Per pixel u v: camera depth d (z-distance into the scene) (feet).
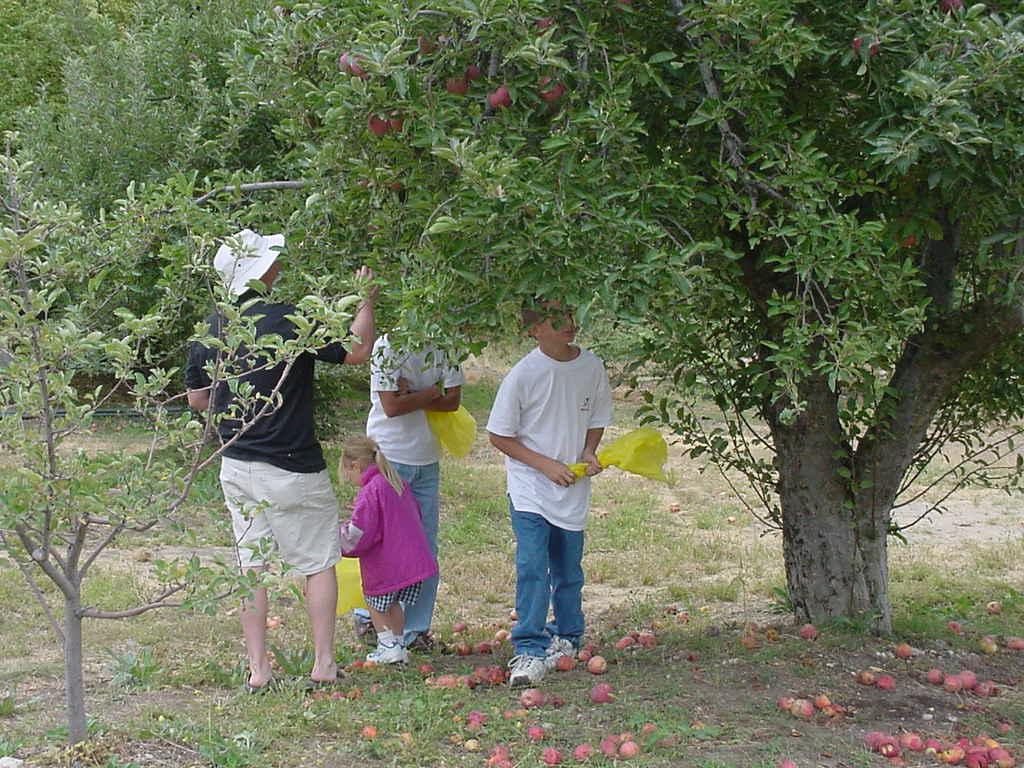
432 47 12.60
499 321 12.53
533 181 11.93
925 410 18.66
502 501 36.99
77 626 13.16
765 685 16.76
